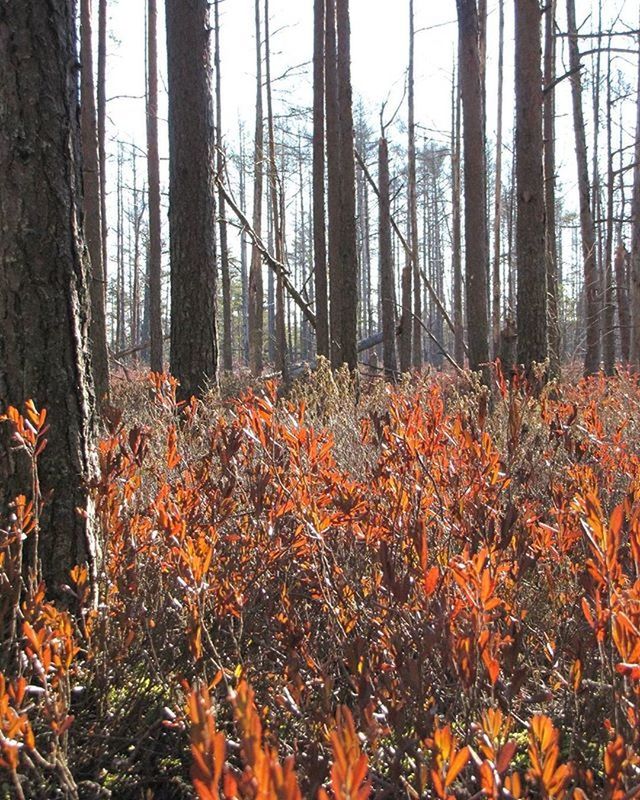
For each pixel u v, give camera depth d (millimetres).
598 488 2955
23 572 2594
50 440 2691
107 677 2350
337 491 2660
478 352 13188
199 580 2168
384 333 17484
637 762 1524
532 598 2527
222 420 3387
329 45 15836
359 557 2721
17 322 2678
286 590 2498
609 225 21094
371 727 1599
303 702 2031
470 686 1712
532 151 9789
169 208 8000
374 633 2334
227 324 22688
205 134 7910
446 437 2871
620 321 22062
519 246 9859
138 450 2812
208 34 8016
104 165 15383
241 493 2938
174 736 2312
